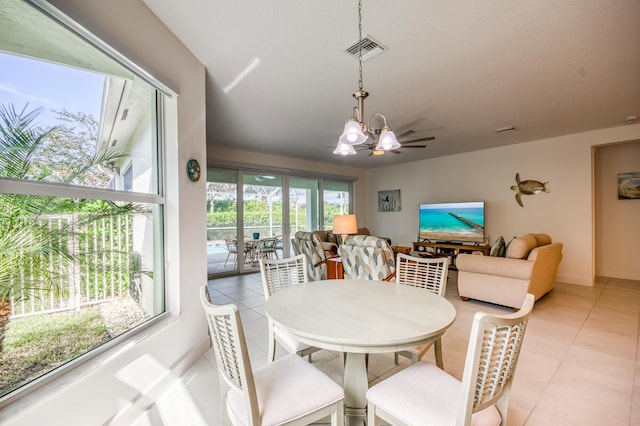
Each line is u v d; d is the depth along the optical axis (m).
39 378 1.26
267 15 1.90
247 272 5.98
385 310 1.43
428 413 1.07
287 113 3.71
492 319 0.91
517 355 1.09
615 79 2.82
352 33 2.09
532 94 3.17
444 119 3.97
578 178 4.74
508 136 4.88
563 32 2.09
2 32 1.15
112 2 1.54
